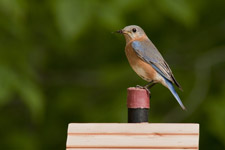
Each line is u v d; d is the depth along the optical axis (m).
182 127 7.89
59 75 16.59
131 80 15.38
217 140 14.98
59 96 16.11
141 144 7.81
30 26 14.95
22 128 15.68
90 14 12.59
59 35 15.20
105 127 7.96
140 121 8.25
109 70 15.62
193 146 7.76
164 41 16.23
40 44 15.64
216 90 15.94
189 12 13.80
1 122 15.62
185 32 16.36
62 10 12.38
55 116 15.90
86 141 7.86
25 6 13.51
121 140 7.86
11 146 15.01
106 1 13.04
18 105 15.93
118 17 12.95
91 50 16.50
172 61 16.20
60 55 16.52
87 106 15.74
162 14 14.90
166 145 7.79
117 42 16.20
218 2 16.14
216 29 16.45
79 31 12.38
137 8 14.24
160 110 15.46
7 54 13.41
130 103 8.31
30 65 13.70
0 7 12.95
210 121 14.18
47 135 15.79
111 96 15.33
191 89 15.55
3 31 13.99
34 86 13.01
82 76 16.52
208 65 15.99
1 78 12.59
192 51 16.34
